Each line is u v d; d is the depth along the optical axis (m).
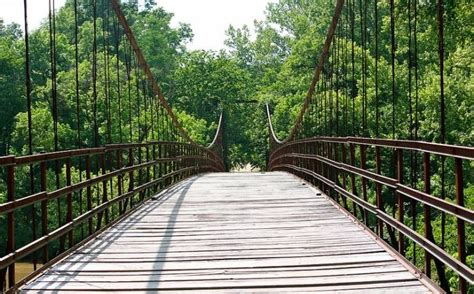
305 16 62.09
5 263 5.28
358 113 30.53
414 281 6.11
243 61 82.12
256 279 6.32
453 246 19.91
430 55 30.89
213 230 9.23
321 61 16.11
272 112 61.03
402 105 31.72
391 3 8.88
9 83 40.81
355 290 5.84
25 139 36.12
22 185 30.44
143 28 79.44
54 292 5.89
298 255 7.40
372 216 22.75
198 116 66.12
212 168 34.44
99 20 56.44
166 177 15.39
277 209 11.39
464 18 19.14
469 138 24.61
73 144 37.53
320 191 14.06
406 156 26.73
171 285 6.14
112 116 38.41
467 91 25.98
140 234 8.96
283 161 27.17
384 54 38.59
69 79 42.28
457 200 5.07
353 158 10.16
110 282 6.27
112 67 43.44
